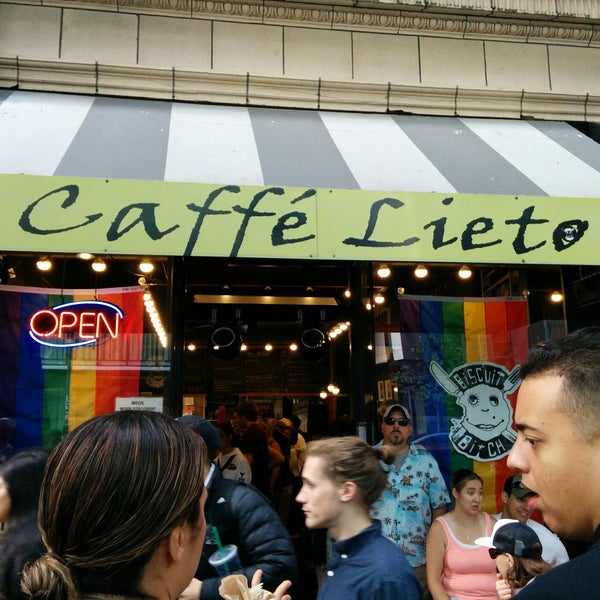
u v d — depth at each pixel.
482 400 4.86
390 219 3.04
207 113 4.56
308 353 6.22
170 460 0.95
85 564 0.87
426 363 4.88
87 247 2.81
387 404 4.81
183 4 4.80
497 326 4.97
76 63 4.61
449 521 3.36
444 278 5.00
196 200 2.92
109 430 0.95
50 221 2.81
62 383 4.32
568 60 5.36
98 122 4.08
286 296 6.09
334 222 2.99
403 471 3.92
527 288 5.05
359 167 3.73
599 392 1.00
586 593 0.86
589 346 1.07
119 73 4.66
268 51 4.93
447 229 3.06
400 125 4.78
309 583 5.31
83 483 0.89
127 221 2.86
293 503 6.39
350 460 2.11
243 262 5.06
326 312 6.30
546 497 1.03
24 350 4.30
